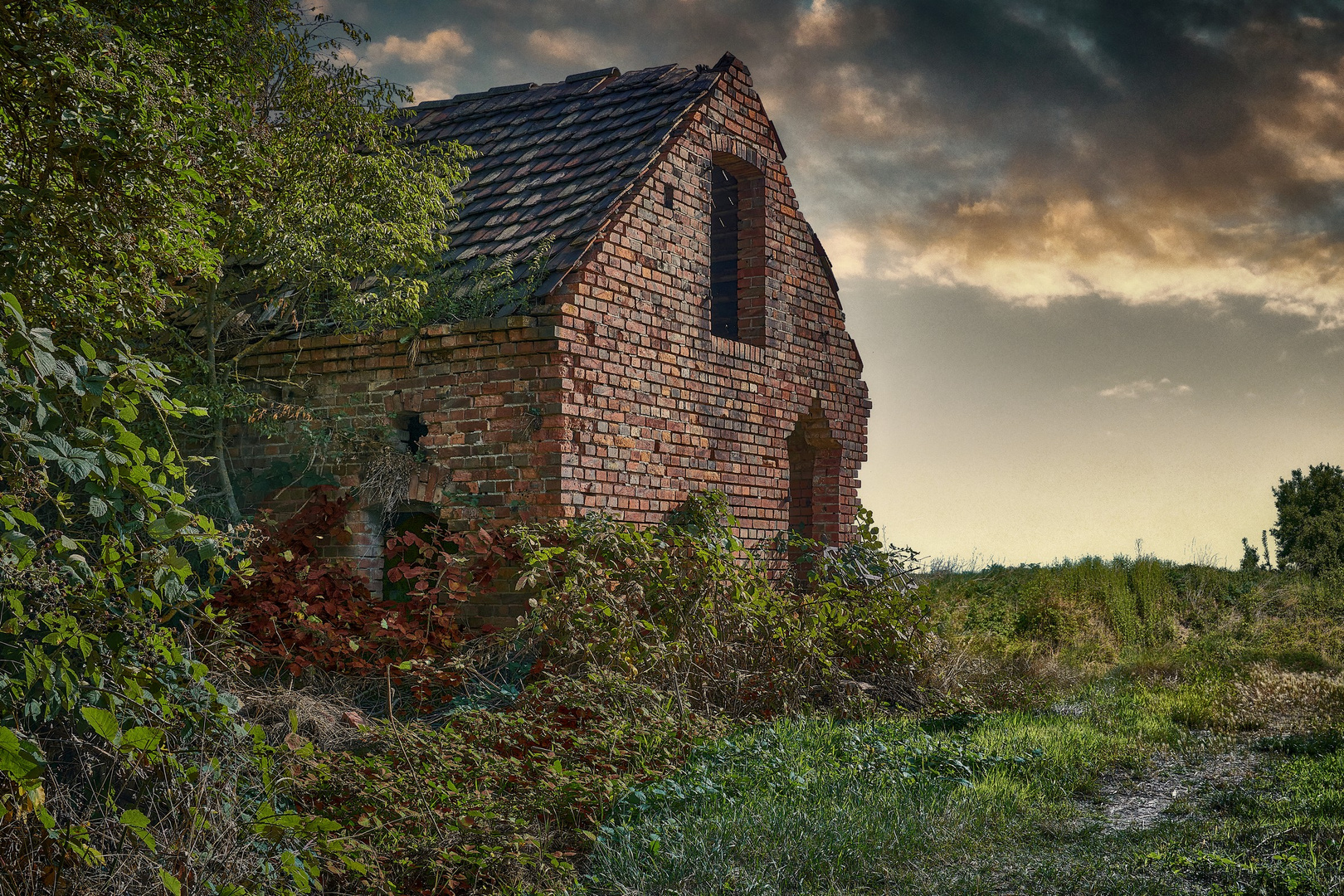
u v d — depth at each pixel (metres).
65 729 4.52
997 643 14.00
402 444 9.91
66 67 4.92
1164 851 5.62
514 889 5.01
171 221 6.04
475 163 12.20
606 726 6.93
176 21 7.75
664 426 10.36
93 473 3.84
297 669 8.11
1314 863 5.23
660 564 8.80
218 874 4.09
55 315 5.25
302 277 9.62
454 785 5.74
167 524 3.98
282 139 9.50
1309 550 20.70
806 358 12.75
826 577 11.20
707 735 7.52
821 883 5.21
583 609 8.06
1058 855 5.66
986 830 6.02
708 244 11.27
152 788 4.36
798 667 9.17
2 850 3.84
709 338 11.11
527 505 9.15
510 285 9.59
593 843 5.70
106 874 4.09
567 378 9.20
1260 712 9.45
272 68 9.74
